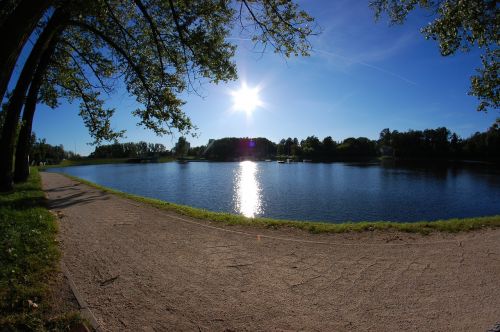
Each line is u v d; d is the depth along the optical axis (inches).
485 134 4404.5
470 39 333.1
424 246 275.3
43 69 634.8
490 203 1031.6
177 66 366.0
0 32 169.3
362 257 246.7
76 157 4877.0
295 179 1841.8
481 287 191.3
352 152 5408.5
